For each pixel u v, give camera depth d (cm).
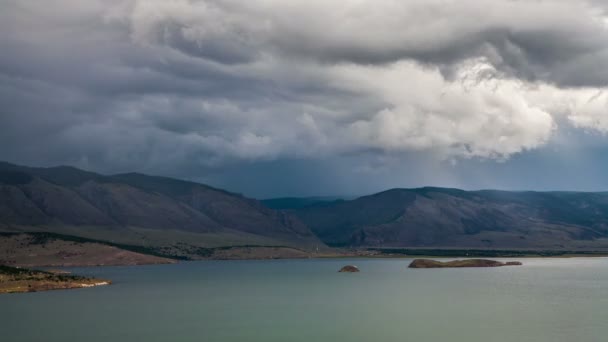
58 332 12975
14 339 12225
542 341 11512
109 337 12362
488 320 14100
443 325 13438
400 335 12319
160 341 11969
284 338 12162
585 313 15125
